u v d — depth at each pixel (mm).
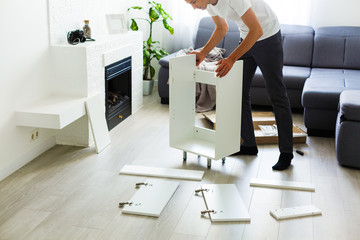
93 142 3928
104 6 4629
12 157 3322
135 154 3682
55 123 3293
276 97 3389
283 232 2609
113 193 3020
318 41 5113
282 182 3193
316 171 3424
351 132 3408
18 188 3062
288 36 5188
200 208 2850
